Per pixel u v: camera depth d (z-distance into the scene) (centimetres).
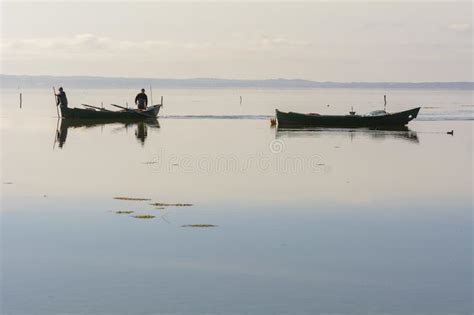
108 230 2183
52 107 9250
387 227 2266
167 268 1798
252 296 1605
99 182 3041
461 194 2862
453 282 1703
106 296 1598
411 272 1778
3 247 1984
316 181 3150
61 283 1681
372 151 4294
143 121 6500
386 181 3170
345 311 1521
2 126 5794
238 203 2619
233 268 1805
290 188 2953
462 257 1912
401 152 4266
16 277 1722
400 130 5784
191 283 1686
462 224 2320
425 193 2880
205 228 2219
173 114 7850
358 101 13388
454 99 14600
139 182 3056
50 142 4603
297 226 2264
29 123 6138
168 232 2161
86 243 2028
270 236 2127
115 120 6475
